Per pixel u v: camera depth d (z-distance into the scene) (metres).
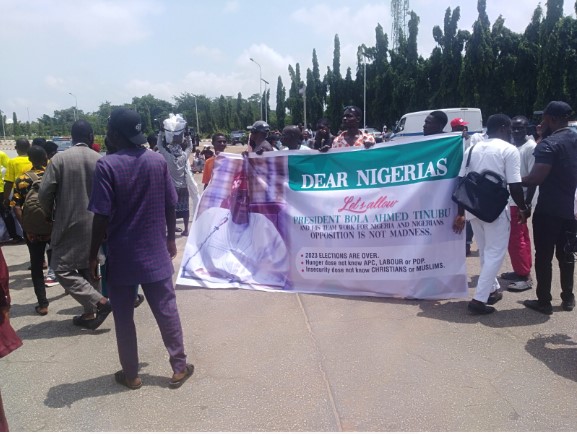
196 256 5.78
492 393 3.26
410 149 5.05
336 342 4.09
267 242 5.56
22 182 5.33
